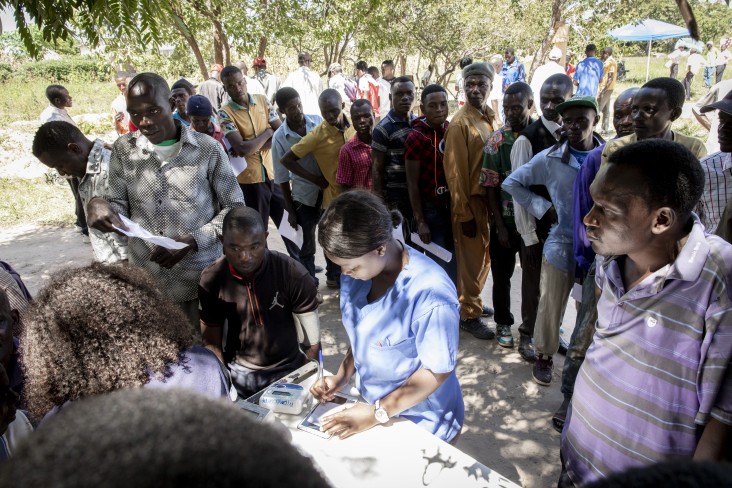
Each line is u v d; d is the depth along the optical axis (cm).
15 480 45
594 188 134
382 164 369
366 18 919
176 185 243
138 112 226
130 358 123
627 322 137
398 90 360
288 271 217
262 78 866
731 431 123
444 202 362
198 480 44
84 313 121
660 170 122
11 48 1736
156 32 180
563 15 941
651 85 246
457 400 190
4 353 158
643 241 129
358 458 153
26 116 1216
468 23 1216
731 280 119
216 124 442
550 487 248
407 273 162
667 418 131
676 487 52
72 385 120
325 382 186
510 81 1150
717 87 566
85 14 176
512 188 305
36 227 657
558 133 310
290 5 840
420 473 147
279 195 491
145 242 251
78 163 257
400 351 169
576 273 287
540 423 291
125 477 43
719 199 250
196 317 269
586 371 151
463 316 384
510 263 357
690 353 125
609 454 144
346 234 145
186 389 56
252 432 50
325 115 394
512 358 354
